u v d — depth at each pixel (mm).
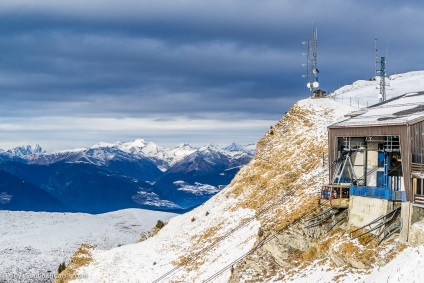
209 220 84250
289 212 63469
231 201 84875
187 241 81812
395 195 47469
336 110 87750
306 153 79375
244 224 73875
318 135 82125
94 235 151375
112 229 163500
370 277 43625
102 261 86562
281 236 57281
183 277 69812
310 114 89000
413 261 40812
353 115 59219
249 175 87125
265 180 81688
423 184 43750
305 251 54750
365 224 49625
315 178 70062
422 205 43469
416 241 43031
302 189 69312
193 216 91062
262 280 54719
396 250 44625
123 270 80500
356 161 54031
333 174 54750
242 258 62094
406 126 45438
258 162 88125
